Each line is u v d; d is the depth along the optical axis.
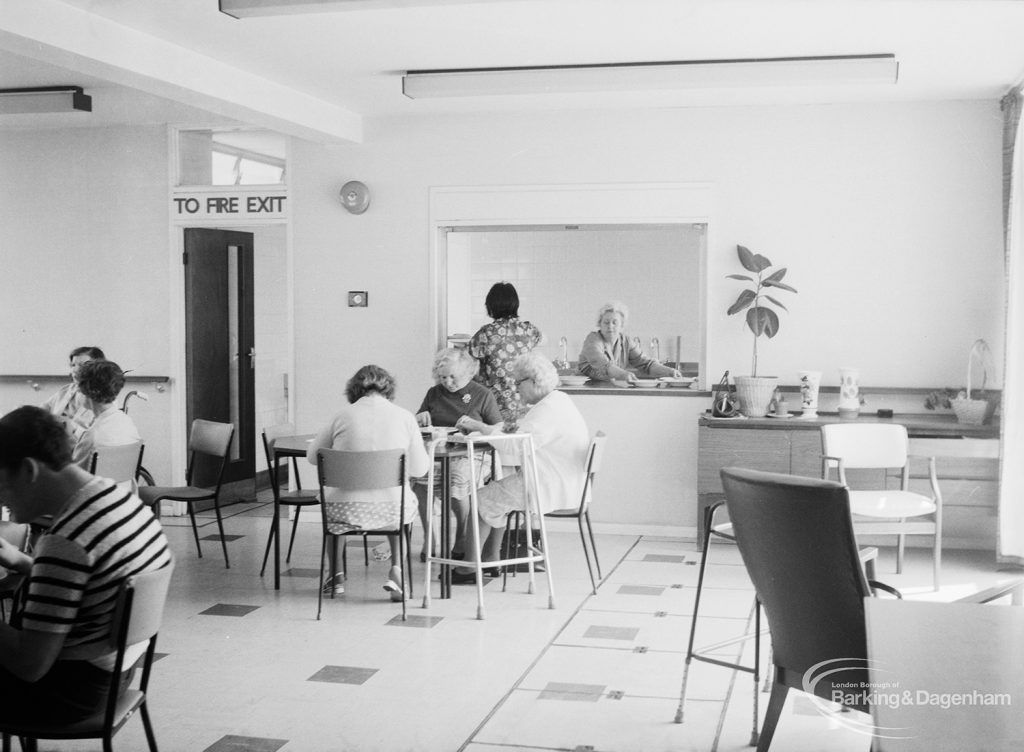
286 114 7.03
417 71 6.56
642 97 7.23
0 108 7.33
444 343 8.15
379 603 5.77
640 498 7.73
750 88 6.70
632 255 8.57
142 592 2.64
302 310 8.28
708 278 7.59
